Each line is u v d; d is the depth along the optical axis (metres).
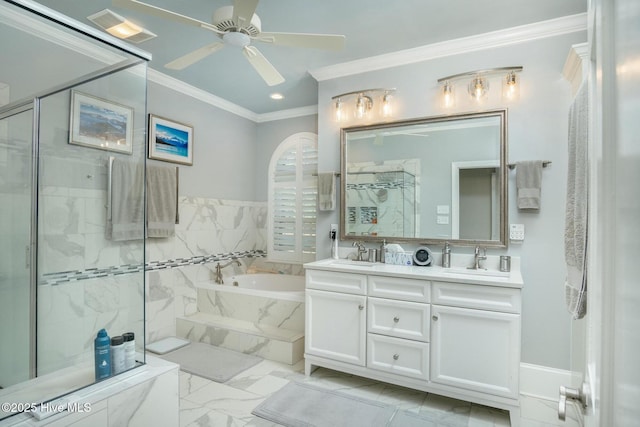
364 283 2.54
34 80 2.17
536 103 2.51
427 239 2.84
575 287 1.08
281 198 4.49
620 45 0.39
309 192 4.29
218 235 4.13
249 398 2.44
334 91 3.27
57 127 2.30
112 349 1.75
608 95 0.45
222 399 2.43
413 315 2.37
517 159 2.55
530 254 2.51
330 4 2.22
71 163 2.37
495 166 2.63
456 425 2.14
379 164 3.07
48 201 2.27
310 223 4.27
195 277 3.84
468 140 2.72
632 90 0.33
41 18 1.81
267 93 3.88
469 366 2.20
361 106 3.05
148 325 3.38
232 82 3.57
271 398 2.44
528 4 2.23
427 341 2.32
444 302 2.27
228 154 4.27
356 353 2.56
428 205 2.87
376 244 3.08
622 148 0.38
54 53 2.14
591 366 0.80
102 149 2.41
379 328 2.48
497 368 2.13
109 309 2.35
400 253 2.88
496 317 2.12
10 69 2.10
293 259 4.38
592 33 0.74
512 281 2.10
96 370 1.73
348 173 3.21
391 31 2.57
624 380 0.36
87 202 2.41
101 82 2.31
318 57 3.00
